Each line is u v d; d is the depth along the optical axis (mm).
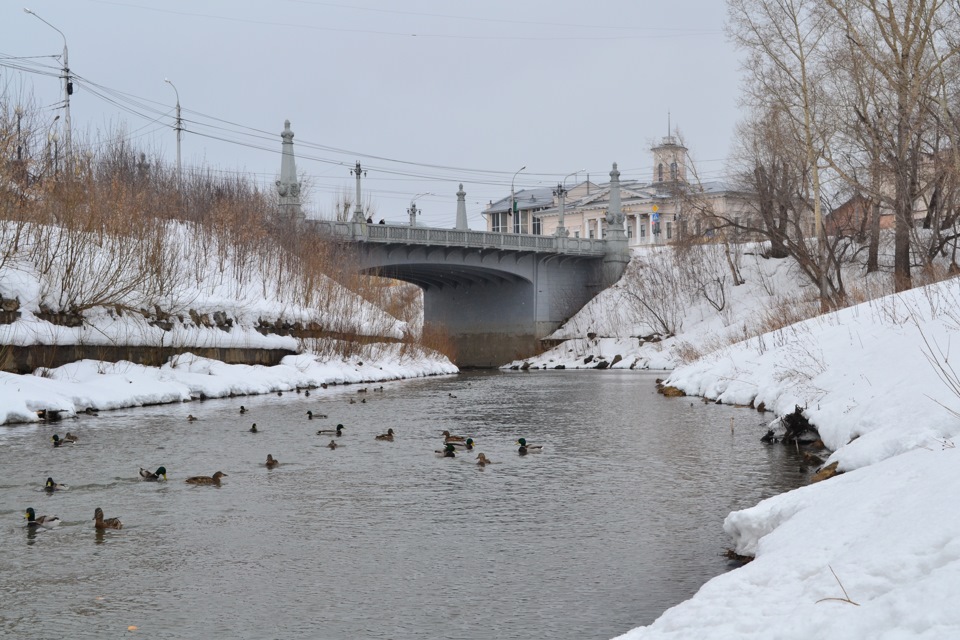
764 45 51625
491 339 93250
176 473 18281
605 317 85562
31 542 12711
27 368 30625
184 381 36188
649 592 10203
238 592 10391
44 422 26859
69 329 32562
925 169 49406
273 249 54344
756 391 28406
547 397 38906
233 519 14109
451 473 18328
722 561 11367
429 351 69438
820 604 6402
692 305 80250
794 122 54312
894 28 43156
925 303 23188
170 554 12047
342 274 58625
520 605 9828
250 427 26016
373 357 56969
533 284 87938
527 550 12109
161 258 39156
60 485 16594
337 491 16406
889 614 5711
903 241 47688
